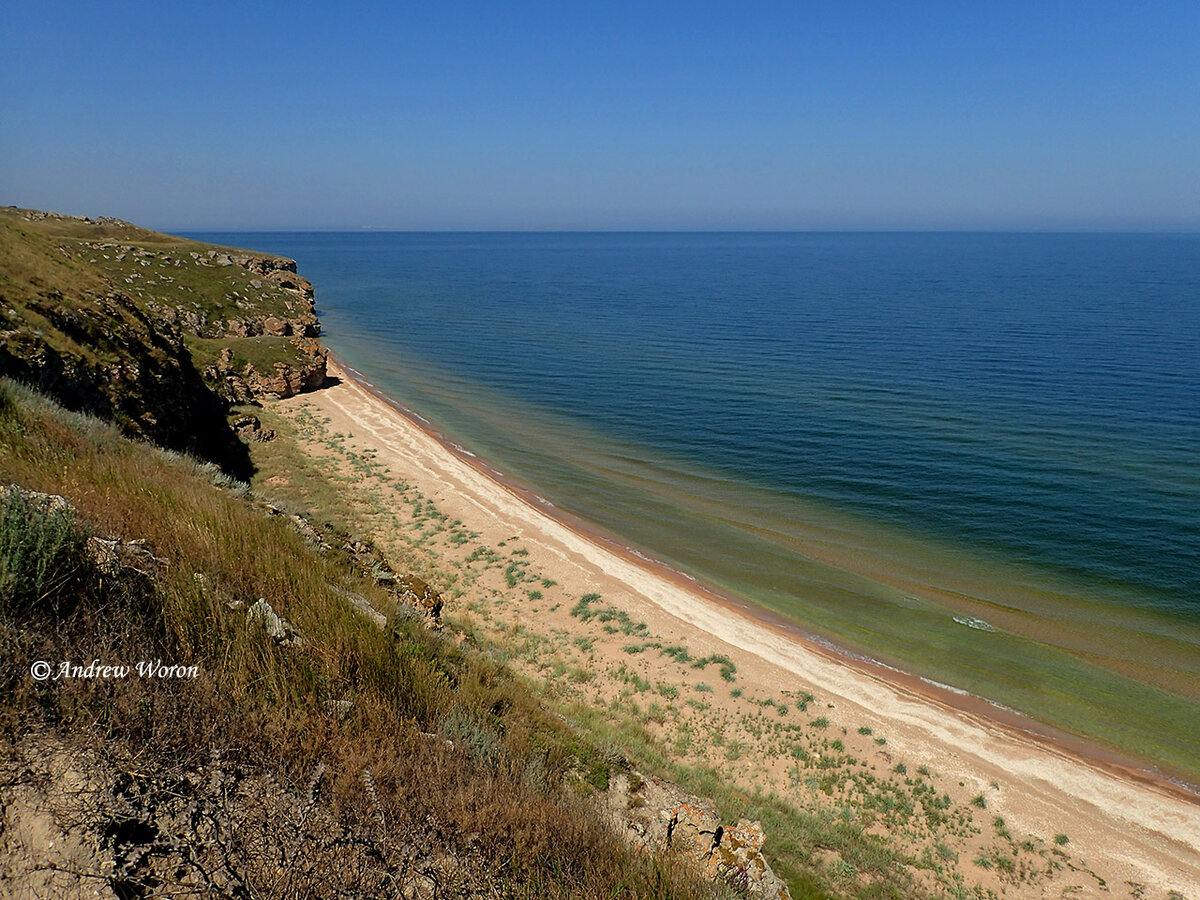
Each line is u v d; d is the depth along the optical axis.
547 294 135.25
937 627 25.30
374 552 16.78
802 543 32.09
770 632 24.53
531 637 21.97
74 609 5.50
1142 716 20.59
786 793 16.09
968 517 34.03
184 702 5.13
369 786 5.27
